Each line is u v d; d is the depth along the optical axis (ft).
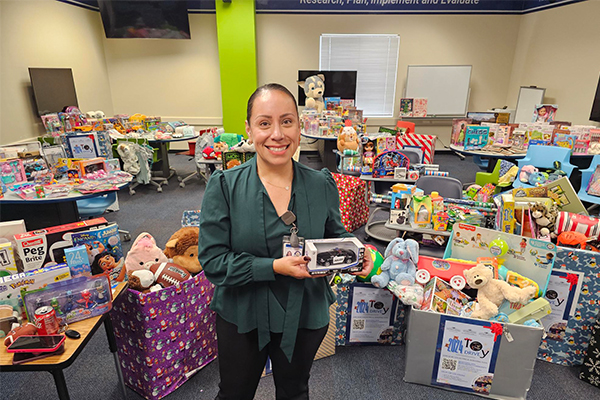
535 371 6.95
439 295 6.36
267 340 3.92
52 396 6.39
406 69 25.54
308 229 3.79
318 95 23.02
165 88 26.04
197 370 6.87
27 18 18.43
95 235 5.23
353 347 7.63
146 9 23.39
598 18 18.28
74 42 21.99
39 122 19.48
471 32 24.89
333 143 20.03
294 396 4.38
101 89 24.93
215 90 25.94
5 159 10.14
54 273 4.67
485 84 25.95
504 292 6.02
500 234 6.59
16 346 4.04
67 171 11.23
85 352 7.46
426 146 13.30
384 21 24.57
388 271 6.89
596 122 18.92
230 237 3.84
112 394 6.45
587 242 6.67
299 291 3.83
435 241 9.61
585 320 6.68
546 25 22.06
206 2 24.27
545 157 13.93
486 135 16.39
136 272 5.95
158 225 14.25
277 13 24.39
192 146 22.81
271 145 3.48
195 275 6.83
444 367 6.35
